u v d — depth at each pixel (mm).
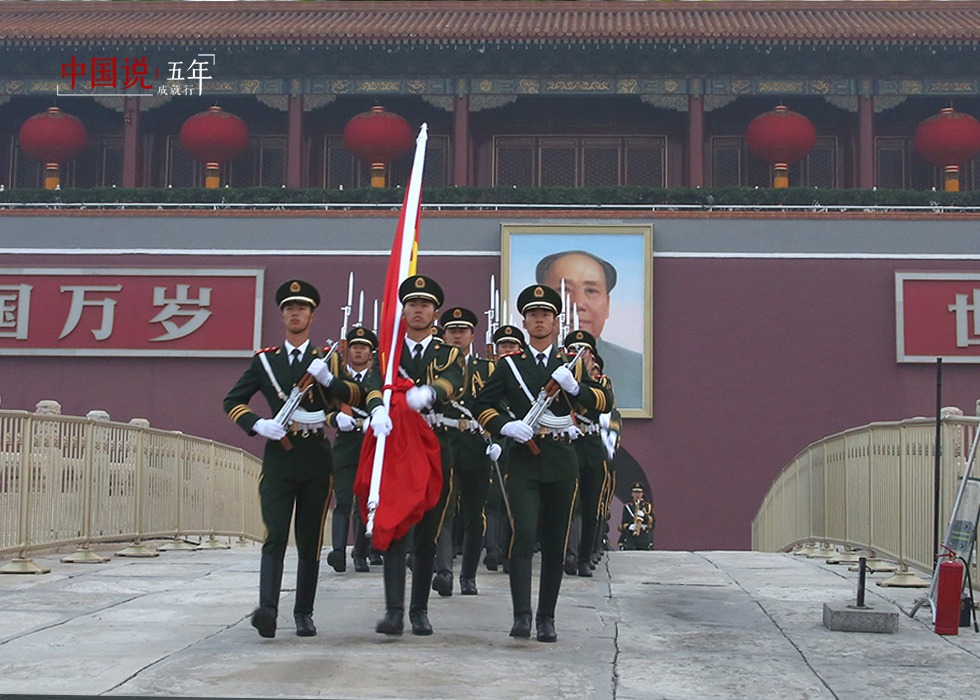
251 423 7797
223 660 7145
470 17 31625
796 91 30859
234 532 19500
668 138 33031
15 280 27953
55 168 31938
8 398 27781
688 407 27234
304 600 8102
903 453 12289
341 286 28000
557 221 27703
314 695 6266
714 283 27641
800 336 27375
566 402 8078
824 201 28312
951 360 26875
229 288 27859
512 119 33250
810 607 9992
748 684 6836
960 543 9414
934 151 30656
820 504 17078
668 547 26797
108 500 14172
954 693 6684
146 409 27641
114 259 28141
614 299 27328
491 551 12977
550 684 6656
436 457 7863
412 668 6922
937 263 27422
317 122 33656
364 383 8453
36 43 30281
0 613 9195
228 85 31500
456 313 10672
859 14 31312
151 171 33625
